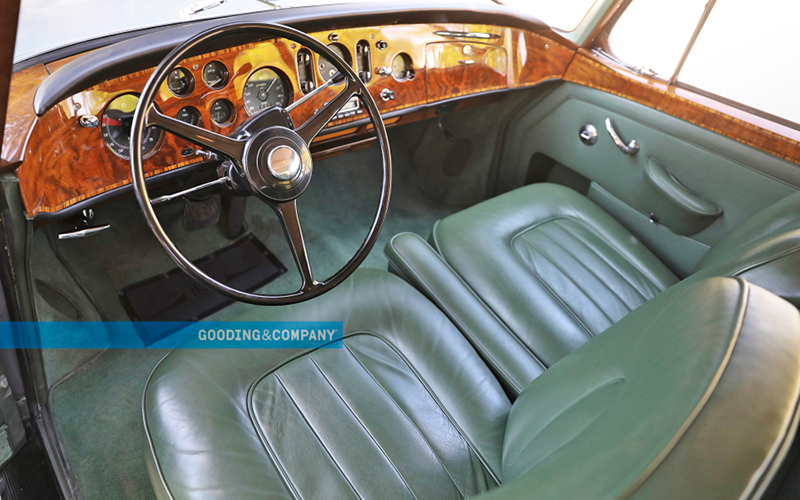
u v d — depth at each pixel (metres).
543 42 1.73
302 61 1.37
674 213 1.55
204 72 1.21
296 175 0.95
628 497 0.41
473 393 1.02
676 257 1.61
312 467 0.85
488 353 1.13
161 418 0.86
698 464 0.41
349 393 0.97
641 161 1.62
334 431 0.90
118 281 1.60
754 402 0.45
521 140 1.98
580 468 0.48
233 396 0.91
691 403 0.45
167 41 1.12
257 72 1.30
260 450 0.85
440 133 2.11
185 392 0.88
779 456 0.42
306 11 1.36
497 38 1.66
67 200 1.09
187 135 0.89
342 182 2.25
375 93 1.53
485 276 1.26
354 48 1.45
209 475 0.78
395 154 2.33
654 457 0.42
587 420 0.65
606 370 0.73
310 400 0.94
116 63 1.06
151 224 0.85
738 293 0.58
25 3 1.20
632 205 1.69
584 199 1.62
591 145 1.76
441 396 1.01
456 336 1.11
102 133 1.11
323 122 1.03
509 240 1.38
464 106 1.77
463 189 2.18
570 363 0.87
